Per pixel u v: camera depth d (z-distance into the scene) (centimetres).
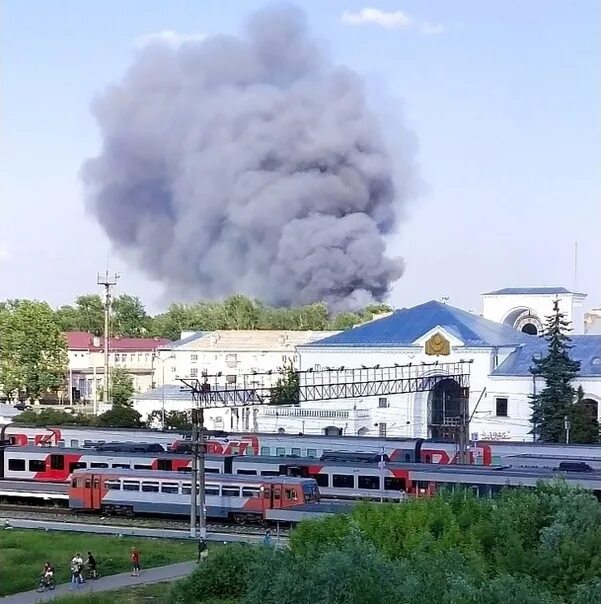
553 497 6544
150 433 12338
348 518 6738
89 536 8731
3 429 12888
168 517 9831
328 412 14850
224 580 6344
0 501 10781
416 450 11000
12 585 7062
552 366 13575
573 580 5803
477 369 14262
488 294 17725
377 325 15350
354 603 4975
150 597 6712
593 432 13162
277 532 8800
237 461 10400
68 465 10888
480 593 4894
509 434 14000
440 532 6569
